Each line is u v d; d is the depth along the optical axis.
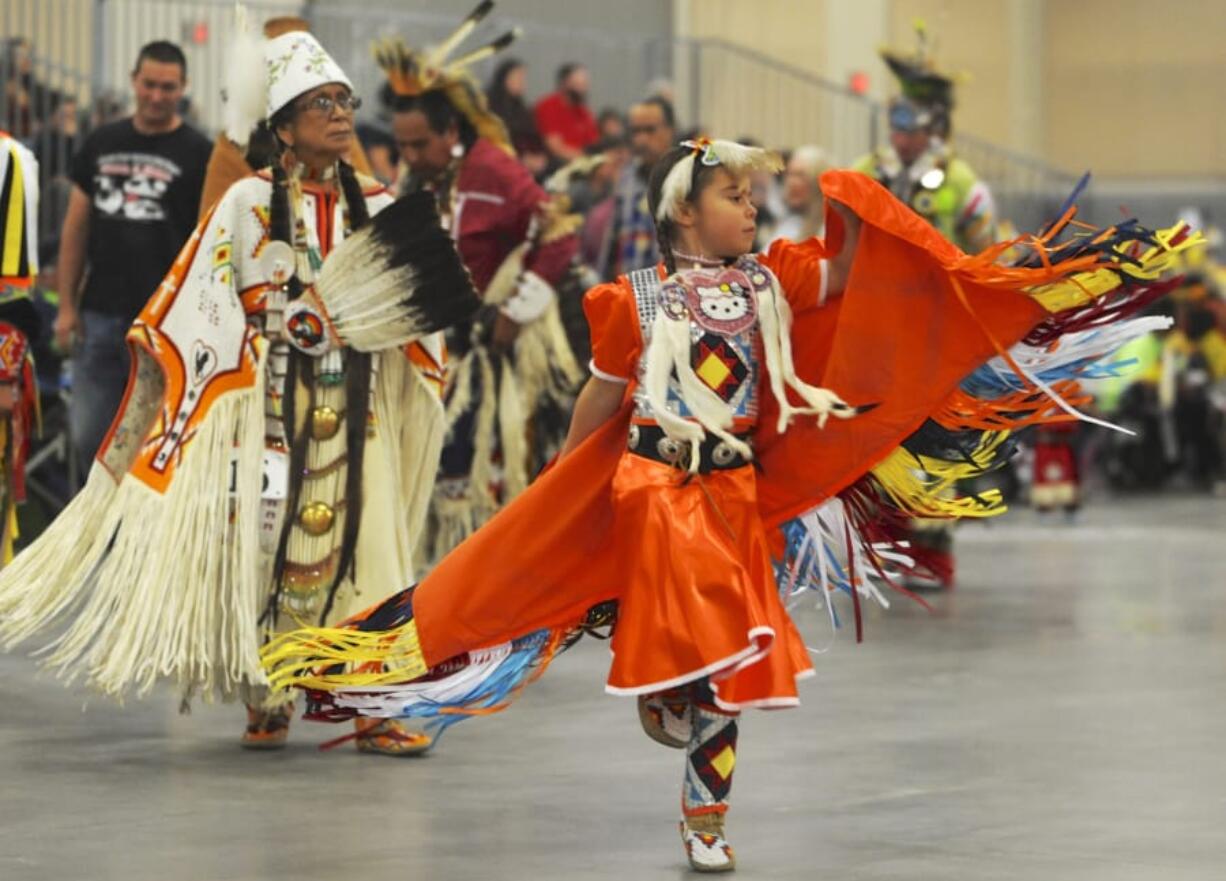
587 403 6.64
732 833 6.79
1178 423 23.36
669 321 6.41
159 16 16.08
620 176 14.95
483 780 7.65
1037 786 7.52
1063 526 18.92
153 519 7.84
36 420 9.74
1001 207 23.08
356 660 6.86
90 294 12.01
